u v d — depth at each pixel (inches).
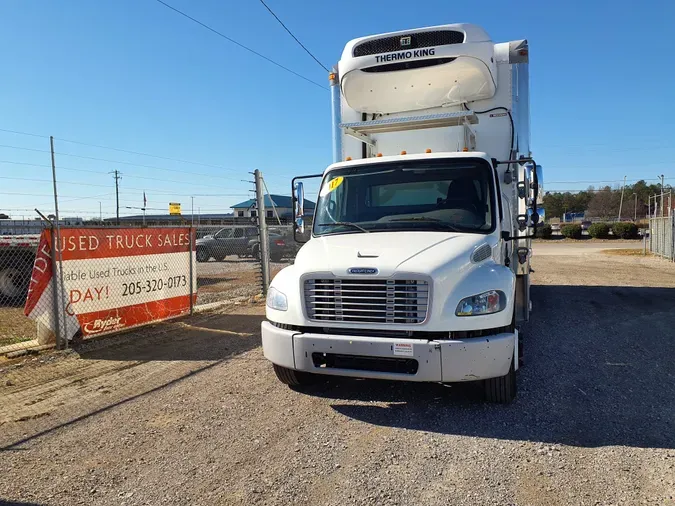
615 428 162.6
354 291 169.0
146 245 326.6
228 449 151.1
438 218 205.8
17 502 123.1
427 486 128.0
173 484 131.0
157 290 336.5
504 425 165.9
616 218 3474.4
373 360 166.7
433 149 262.2
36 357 255.4
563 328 320.8
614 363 239.5
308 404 187.6
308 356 172.2
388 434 160.6
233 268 727.7
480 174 210.7
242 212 2301.9
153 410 183.6
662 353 257.4
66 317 273.4
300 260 189.0
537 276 638.5
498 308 166.4
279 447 151.9
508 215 232.1
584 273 674.8
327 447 151.5
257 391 202.7
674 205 1357.0
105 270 297.3
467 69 239.6
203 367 237.6
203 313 377.1
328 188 228.1
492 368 162.1
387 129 262.8
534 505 118.2
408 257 171.0
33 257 451.5
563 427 163.8
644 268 743.7
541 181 218.8
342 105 281.0
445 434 159.8
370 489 126.9
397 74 247.4
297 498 123.3
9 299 458.0
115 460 145.0
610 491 123.9
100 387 209.9
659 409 179.0
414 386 205.3
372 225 211.0
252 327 329.4
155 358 254.8
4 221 828.6
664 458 141.0
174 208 1072.8
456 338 161.6
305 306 175.5
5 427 169.3
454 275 165.9
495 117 256.5
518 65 259.9
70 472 138.3
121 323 307.9
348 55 256.7
